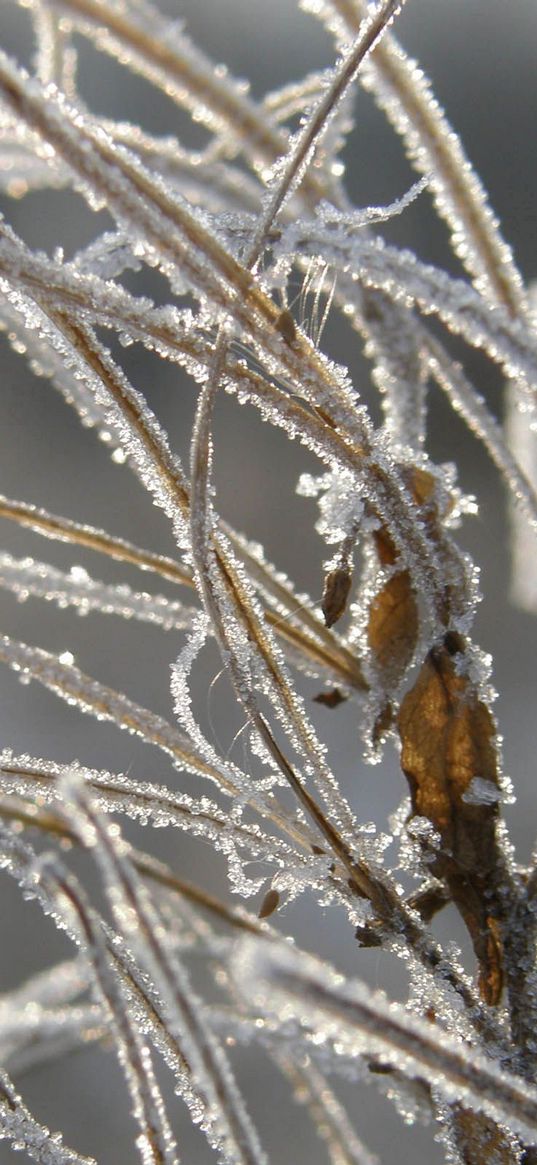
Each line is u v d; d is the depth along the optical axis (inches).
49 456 17.5
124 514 16.2
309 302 5.9
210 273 5.1
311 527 15.8
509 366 5.4
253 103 5.8
